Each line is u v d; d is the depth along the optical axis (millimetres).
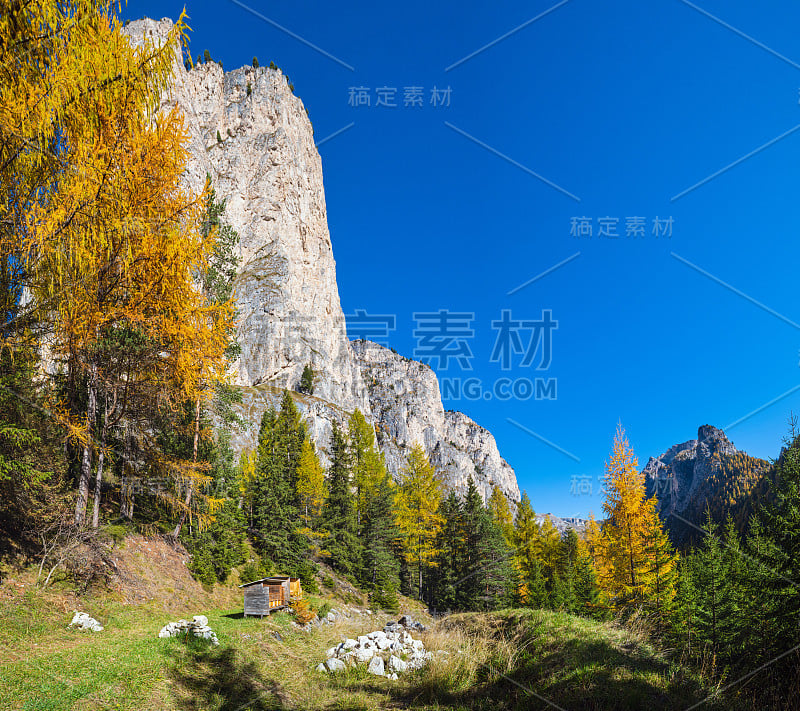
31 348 10305
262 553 26359
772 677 6609
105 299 11906
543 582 29750
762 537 12180
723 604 15836
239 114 122938
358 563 32750
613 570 19688
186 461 15617
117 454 15594
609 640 7234
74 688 6324
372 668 8938
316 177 137750
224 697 7469
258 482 29969
